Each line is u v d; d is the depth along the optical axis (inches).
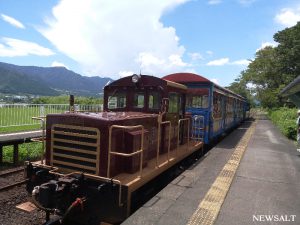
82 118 219.1
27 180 236.8
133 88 296.0
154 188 280.7
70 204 207.0
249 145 542.9
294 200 242.7
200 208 214.1
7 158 407.8
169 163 278.4
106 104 308.0
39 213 243.9
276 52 1686.8
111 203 201.6
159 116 258.5
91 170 215.8
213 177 299.3
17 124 528.4
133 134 230.5
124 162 230.8
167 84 290.0
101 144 212.8
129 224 185.3
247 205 226.8
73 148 222.1
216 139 613.9
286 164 382.6
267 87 1843.0
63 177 208.1
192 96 512.4
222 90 621.0
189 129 392.2
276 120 1101.7
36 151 439.2
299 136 508.1
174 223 188.1
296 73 1585.9
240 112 1087.0
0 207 250.1
